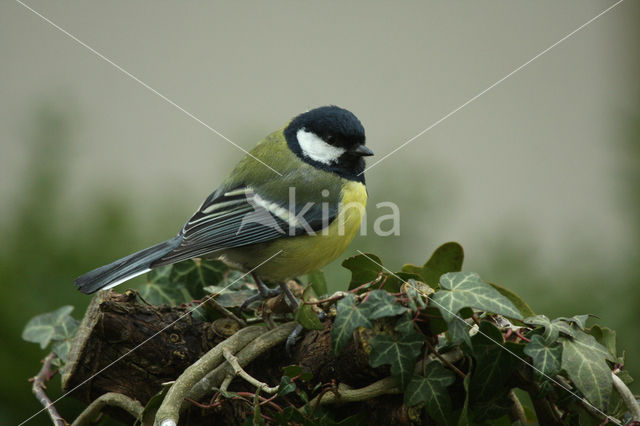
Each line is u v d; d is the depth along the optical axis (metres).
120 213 7.40
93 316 4.85
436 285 5.00
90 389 4.82
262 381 4.67
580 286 7.31
